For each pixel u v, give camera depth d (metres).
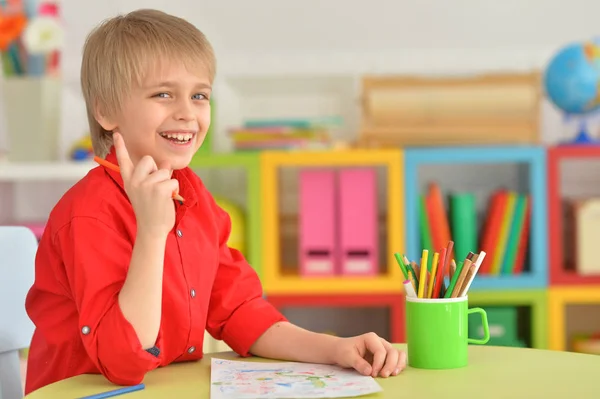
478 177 3.24
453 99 2.88
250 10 3.19
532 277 2.80
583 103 2.84
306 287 2.79
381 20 3.19
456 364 1.15
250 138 2.84
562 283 2.80
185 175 1.38
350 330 3.24
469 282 1.18
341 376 1.12
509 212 2.84
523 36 3.18
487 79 2.88
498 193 2.89
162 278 1.19
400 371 1.13
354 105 3.21
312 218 2.84
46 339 1.26
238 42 3.20
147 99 1.25
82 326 1.10
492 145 2.87
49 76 2.78
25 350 2.34
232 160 2.80
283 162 2.79
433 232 2.83
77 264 1.13
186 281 1.29
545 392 1.00
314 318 3.25
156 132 1.25
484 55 3.17
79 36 3.20
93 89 1.30
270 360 1.28
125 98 1.25
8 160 2.77
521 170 3.11
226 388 1.04
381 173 3.25
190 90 1.26
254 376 1.12
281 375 1.13
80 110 3.22
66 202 1.21
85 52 1.32
